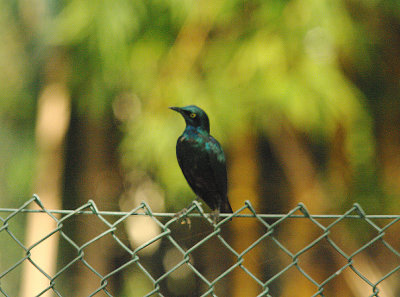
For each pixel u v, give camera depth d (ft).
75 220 51.29
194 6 40.63
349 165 44.04
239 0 40.19
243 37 40.19
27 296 49.39
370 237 45.68
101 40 41.60
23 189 52.85
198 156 20.49
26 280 50.01
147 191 49.83
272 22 38.91
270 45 38.24
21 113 55.01
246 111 39.19
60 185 51.55
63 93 49.21
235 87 39.32
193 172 20.97
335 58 39.93
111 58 41.93
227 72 39.83
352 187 45.44
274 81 37.63
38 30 50.49
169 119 40.81
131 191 50.42
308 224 45.14
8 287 51.55
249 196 45.03
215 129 39.55
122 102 46.26
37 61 51.78
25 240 52.42
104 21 41.47
